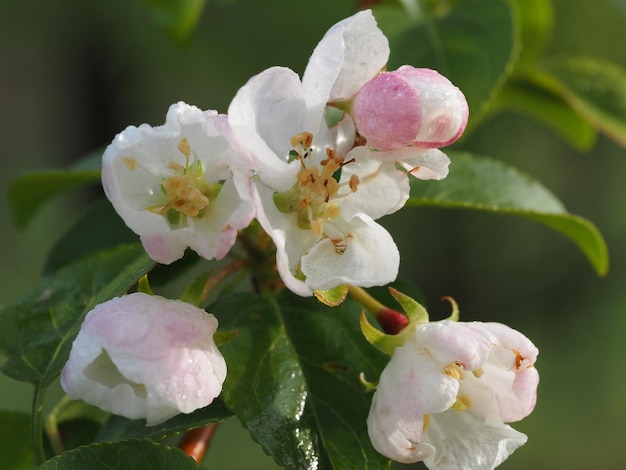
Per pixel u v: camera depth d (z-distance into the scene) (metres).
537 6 0.50
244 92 0.31
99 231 0.41
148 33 1.61
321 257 0.32
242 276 0.38
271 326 0.35
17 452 0.40
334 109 0.34
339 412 0.34
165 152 0.32
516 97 0.51
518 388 0.32
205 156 0.32
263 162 0.31
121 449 0.33
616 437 1.59
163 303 0.32
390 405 0.32
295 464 0.33
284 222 0.33
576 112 0.51
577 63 0.50
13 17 1.66
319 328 0.35
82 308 0.36
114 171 0.31
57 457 0.33
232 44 1.59
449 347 0.32
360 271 0.32
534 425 1.58
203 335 0.32
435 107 0.32
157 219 0.31
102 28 1.66
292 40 1.58
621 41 1.47
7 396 1.24
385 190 0.33
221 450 1.30
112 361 0.31
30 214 0.47
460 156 0.41
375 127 0.32
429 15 0.43
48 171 0.44
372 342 0.33
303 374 0.34
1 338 0.36
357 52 0.33
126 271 0.35
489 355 0.33
